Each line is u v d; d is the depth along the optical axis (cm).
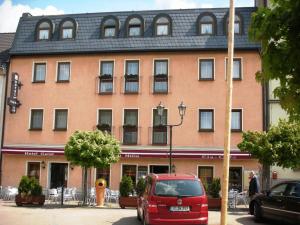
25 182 2341
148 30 3067
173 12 3106
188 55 2958
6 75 3175
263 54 494
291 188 1505
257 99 2838
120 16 3155
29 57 3161
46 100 3095
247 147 2211
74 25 3170
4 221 1595
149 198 1320
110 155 2347
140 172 2892
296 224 1465
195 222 1296
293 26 466
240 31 2944
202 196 1320
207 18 3009
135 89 2988
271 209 1577
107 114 3008
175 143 2881
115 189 2905
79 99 3052
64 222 1589
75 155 2331
